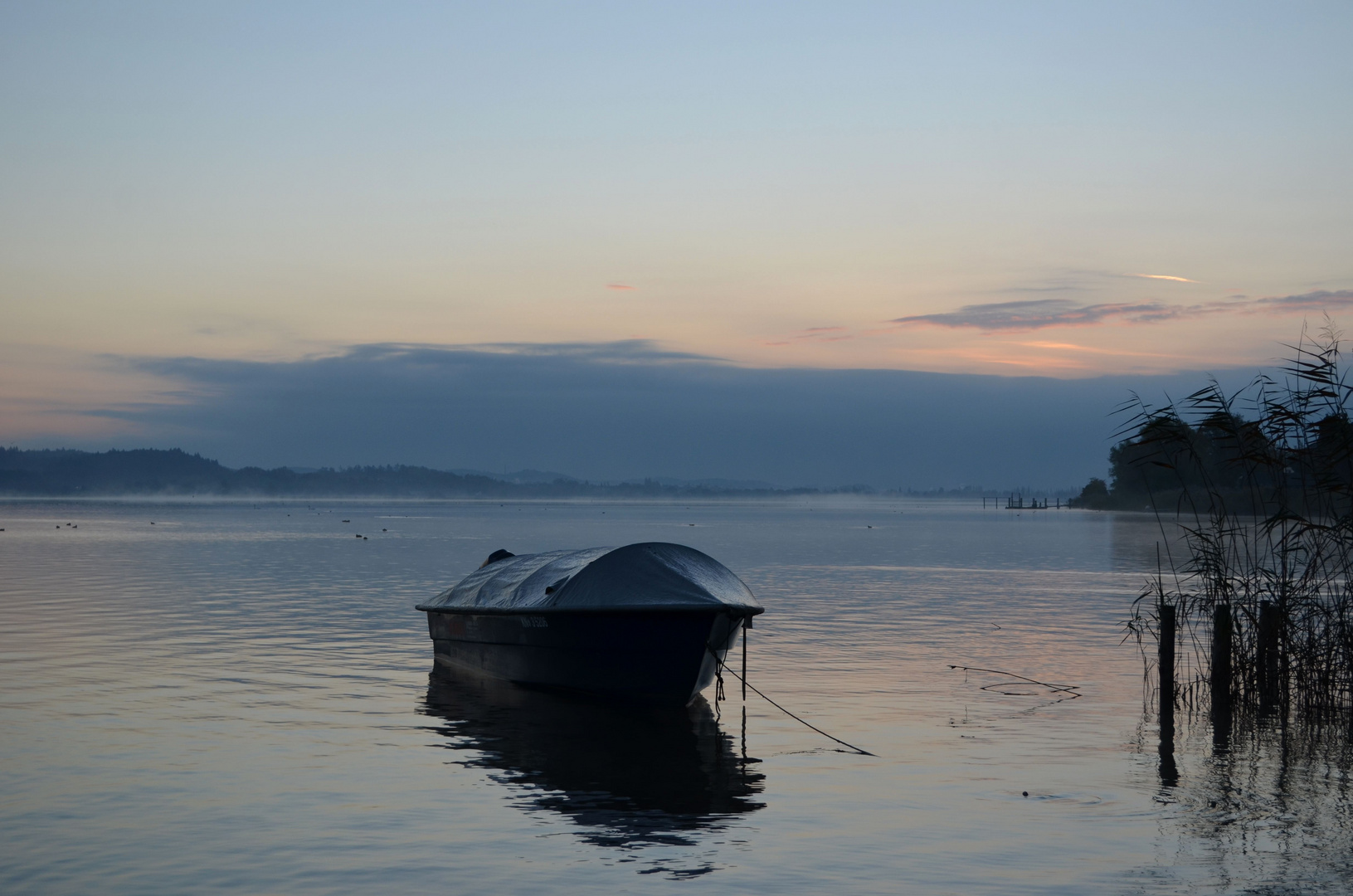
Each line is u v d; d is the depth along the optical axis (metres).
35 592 35.94
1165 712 16.39
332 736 14.74
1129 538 88.81
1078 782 12.38
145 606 31.20
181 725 15.21
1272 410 16.88
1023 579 43.75
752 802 11.54
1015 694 18.22
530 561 21.38
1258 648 16.61
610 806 11.38
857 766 13.26
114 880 9.02
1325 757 13.59
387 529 113.25
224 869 9.30
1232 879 9.09
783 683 19.33
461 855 9.68
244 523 131.00
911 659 22.09
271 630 26.08
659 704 17.39
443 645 21.36
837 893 8.76
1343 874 9.23
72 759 13.17
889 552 67.75
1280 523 16.73
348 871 9.26
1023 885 8.94
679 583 17.45
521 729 15.41
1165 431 17.55
